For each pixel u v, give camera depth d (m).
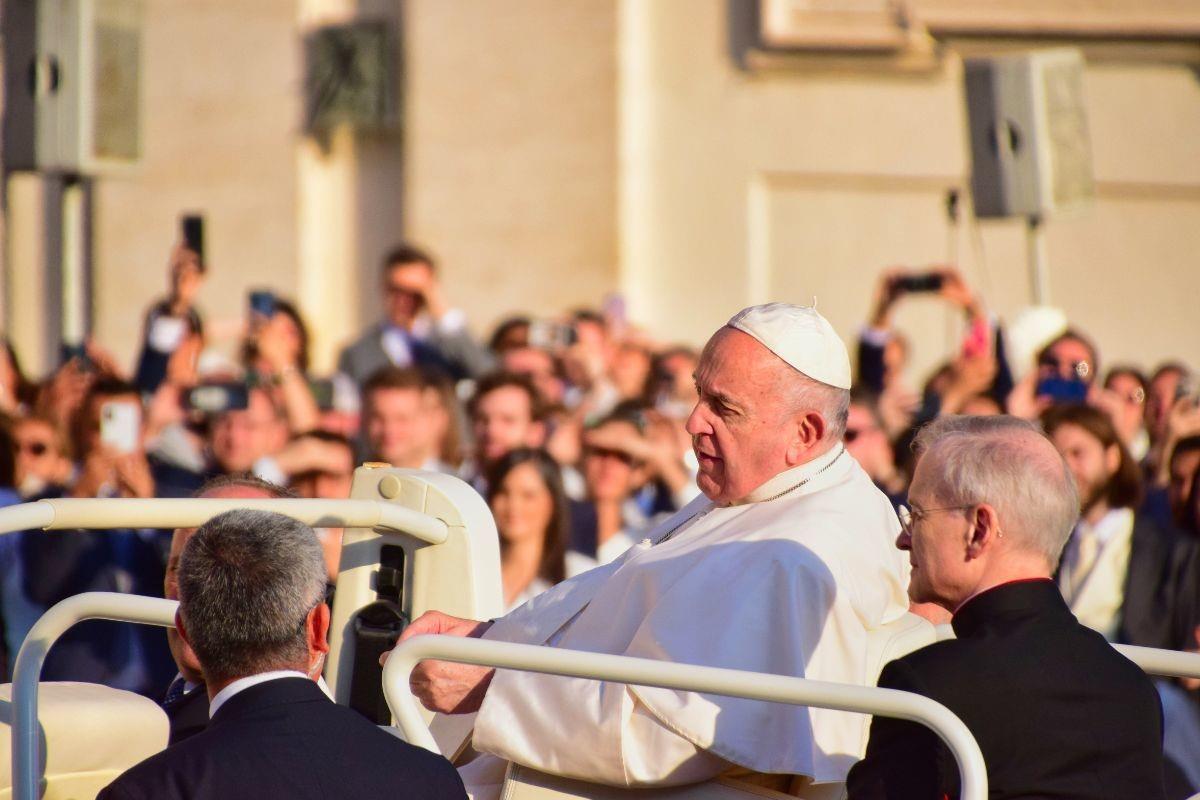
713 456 11.41
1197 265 40.25
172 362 27.59
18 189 44.50
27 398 27.86
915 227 41.09
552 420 25.28
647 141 41.81
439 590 12.06
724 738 9.89
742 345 11.30
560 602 11.71
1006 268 40.72
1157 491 23.05
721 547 10.80
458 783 8.98
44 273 44.62
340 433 20.36
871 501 11.39
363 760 8.65
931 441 9.95
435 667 11.40
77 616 9.84
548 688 10.44
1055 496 9.46
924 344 40.41
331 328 43.56
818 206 41.50
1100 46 39.84
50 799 9.94
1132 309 40.56
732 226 41.56
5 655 16.33
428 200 41.81
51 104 30.38
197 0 43.34
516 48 41.41
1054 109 31.27
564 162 41.25
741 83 41.50
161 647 15.18
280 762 8.44
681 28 41.66
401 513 11.70
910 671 8.98
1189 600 18.88
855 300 41.34
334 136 43.44
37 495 21.78
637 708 10.10
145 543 17.25
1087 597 19.22
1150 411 24.78
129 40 31.12
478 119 41.56
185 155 43.38
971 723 8.84
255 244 43.16
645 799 10.20
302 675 8.82
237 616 8.62
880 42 40.41
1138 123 40.16
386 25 42.69
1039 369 24.77
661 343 40.19
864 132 41.06
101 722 10.13
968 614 9.44
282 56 43.09
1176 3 39.19
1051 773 8.90
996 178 31.44
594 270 41.19
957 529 9.52
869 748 8.77
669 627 10.47
